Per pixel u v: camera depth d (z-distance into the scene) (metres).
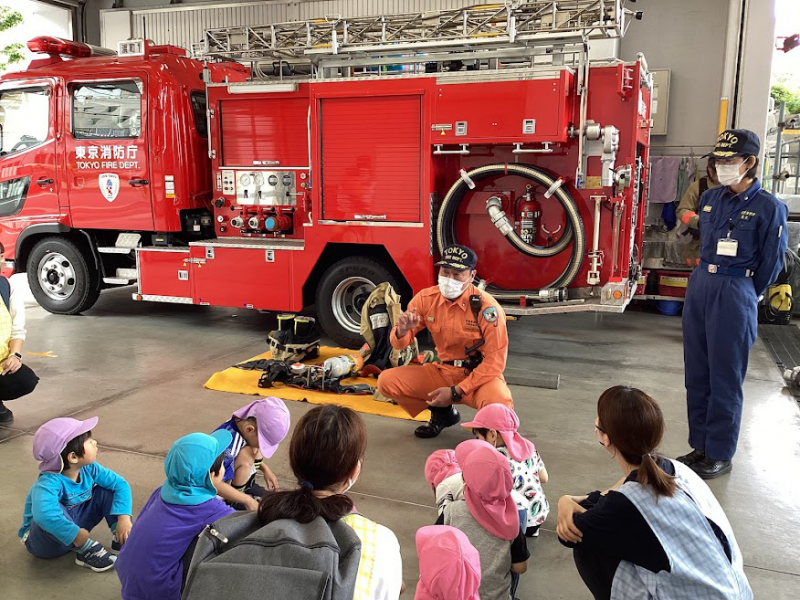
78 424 2.82
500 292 5.87
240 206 6.80
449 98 5.54
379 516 3.30
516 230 5.81
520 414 4.74
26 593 2.67
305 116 6.39
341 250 6.44
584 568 2.11
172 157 6.86
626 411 1.96
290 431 4.42
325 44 6.12
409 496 3.52
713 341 3.68
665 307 8.19
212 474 2.43
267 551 1.47
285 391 5.14
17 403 4.83
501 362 4.07
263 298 6.59
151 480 3.63
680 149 8.91
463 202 5.97
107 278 7.73
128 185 6.98
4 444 4.10
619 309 5.48
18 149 7.41
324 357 6.05
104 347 6.39
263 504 1.63
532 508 2.86
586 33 5.31
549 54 5.53
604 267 5.53
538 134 5.32
